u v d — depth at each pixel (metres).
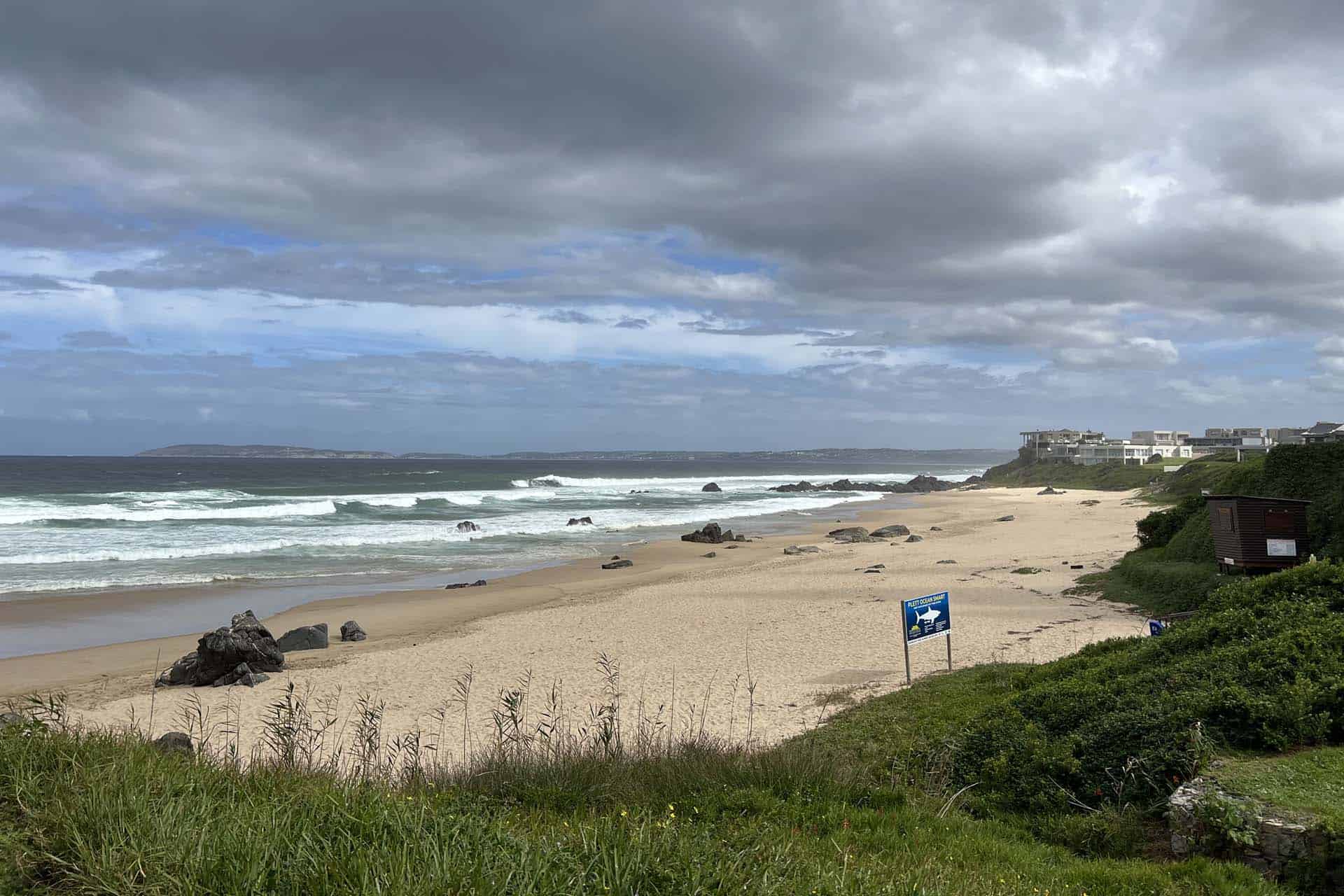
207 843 4.20
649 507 75.75
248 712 14.80
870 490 118.31
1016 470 145.25
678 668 16.66
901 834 6.73
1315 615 9.52
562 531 52.53
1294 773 6.84
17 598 27.16
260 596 28.44
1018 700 9.93
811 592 26.70
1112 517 56.66
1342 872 5.80
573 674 16.44
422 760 10.71
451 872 4.02
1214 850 6.32
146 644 21.36
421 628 23.33
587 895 4.15
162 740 8.46
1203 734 7.59
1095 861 6.51
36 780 4.82
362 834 4.48
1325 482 20.50
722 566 36.28
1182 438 160.88
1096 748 8.18
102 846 4.11
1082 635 17.70
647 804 7.02
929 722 10.66
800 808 7.07
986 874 5.91
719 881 4.45
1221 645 9.65
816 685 14.86
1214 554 20.75
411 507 69.00
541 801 6.98
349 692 15.89
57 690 16.92
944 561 33.06
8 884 3.86
